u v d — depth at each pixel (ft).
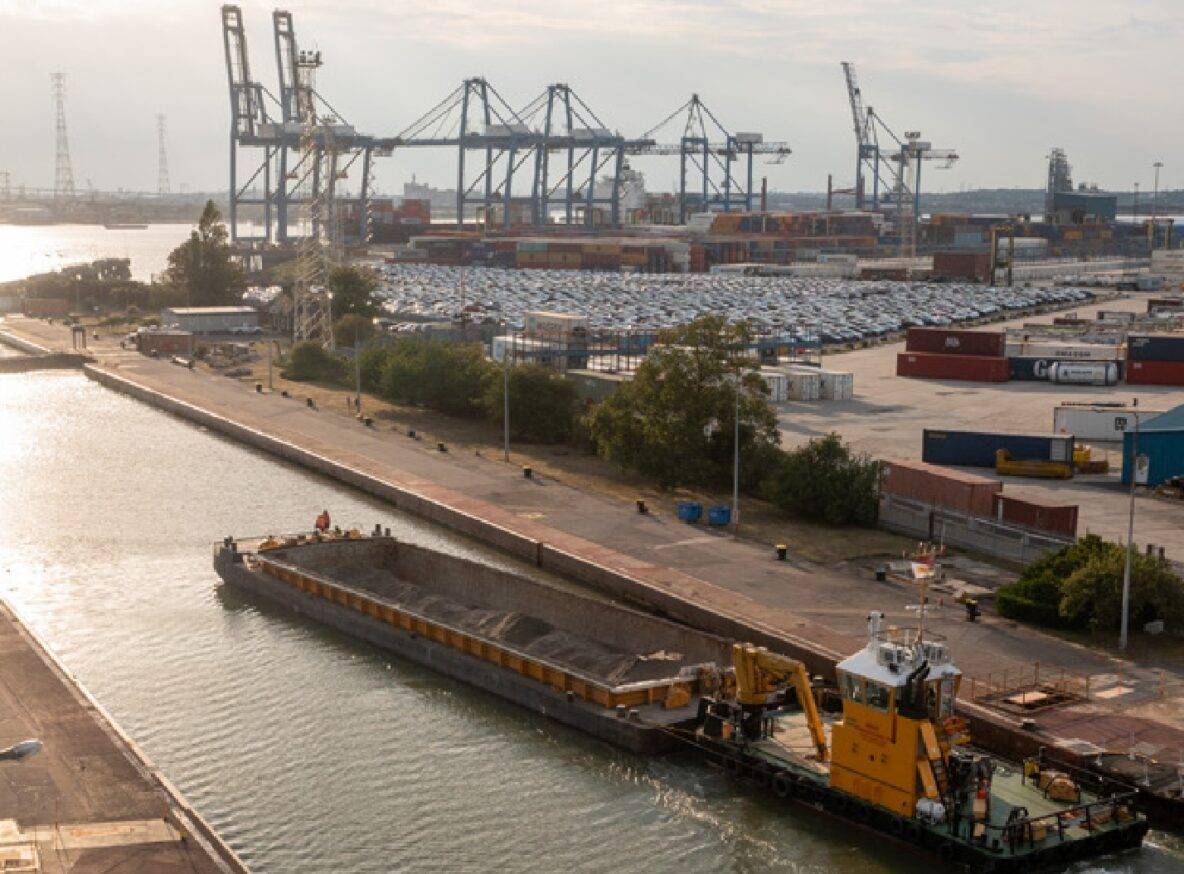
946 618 245.65
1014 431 447.83
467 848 169.99
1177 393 544.21
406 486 361.30
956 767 168.14
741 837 173.47
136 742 200.64
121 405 531.91
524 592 257.75
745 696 191.01
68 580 286.46
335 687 224.74
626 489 360.69
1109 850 165.78
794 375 523.70
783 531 314.35
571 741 202.59
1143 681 213.87
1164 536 309.42
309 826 175.22
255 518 342.85
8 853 149.28
